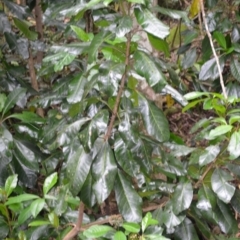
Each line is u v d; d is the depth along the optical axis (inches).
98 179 62.6
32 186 81.4
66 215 75.1
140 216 64.1
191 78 111.1
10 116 78.1
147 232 63.7
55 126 76.7
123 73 60.7
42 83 107.4
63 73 99.3
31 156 79.6
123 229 68.4
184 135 130.6
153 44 65.1
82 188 67.1
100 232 57.3
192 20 106.7
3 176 77.8
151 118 64.3
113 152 67.2
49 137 76.1
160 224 73.7
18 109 96.0
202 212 74.8
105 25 66.3
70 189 63.7
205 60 98.2
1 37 98.9
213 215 74.3
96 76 63.5
